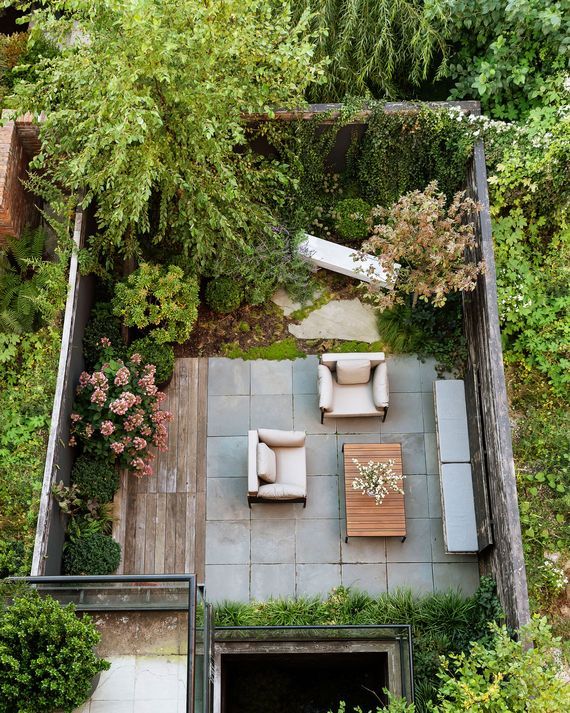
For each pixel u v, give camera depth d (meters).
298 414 10.75
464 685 7.45
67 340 9.73
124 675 7.26
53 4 8.75
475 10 10.43
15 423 9.62
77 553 9.47
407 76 11.32
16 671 6.32
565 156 10.04
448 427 10.35
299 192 11.14
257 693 10.73
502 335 10.76
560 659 9.18
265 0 8.85
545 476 10.10
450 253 9.58
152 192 10.57
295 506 10.33
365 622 9.62
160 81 8.47
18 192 10.16
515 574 8.71
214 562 10.09
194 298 10.34
